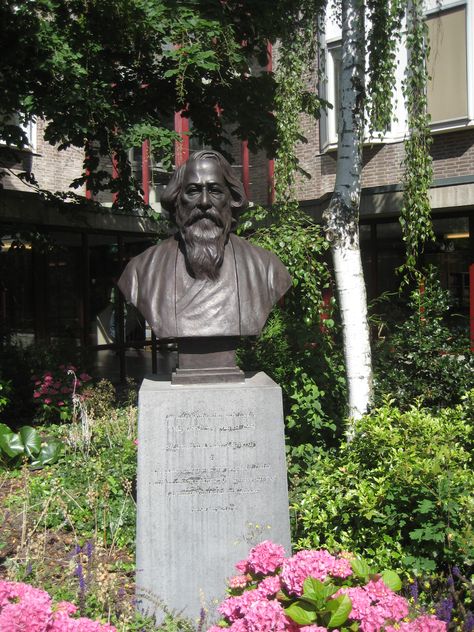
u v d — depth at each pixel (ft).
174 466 13.51
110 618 12.03
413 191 22.24
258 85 30.99
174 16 25.54
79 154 45.98
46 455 22.85
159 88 32.09
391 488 13.35
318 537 14.16
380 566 12.60
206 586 13.53
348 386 22.17
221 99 31.14
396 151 39.88
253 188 50.98
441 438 15.44
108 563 14.87
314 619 8.00
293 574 8.80
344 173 22.43
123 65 30.55
